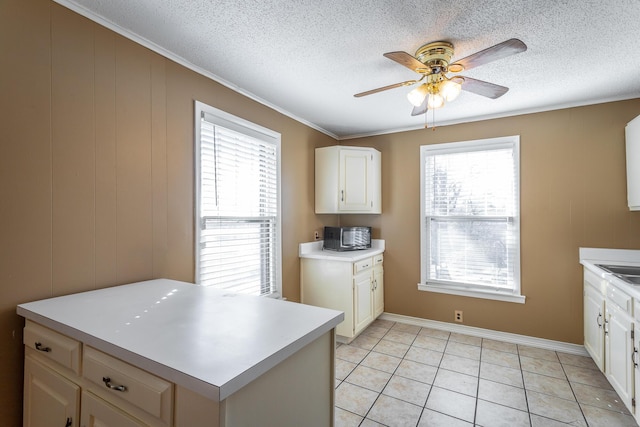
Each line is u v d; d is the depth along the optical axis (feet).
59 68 4.89
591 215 8.95
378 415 6.34
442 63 6.06
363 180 11.48
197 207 7.11
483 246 10.48
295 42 6.14
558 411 6.44
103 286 5.46
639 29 5.55
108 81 5.53
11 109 4.39
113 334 3.44
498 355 9.02
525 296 9.77
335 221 12.81
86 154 5.22
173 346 3.15
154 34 5.92
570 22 5.38
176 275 6.67
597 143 8.91
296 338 3.37
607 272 7.32
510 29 5.61
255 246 8.91
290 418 3.41
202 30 5.78
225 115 7.82
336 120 11.07
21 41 4.49
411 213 11.69
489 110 9.86
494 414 6.36
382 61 6.89
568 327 9.23
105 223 5.48
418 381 7.63
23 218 4.51
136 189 5.96
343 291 9.89
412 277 11.64
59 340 3.85
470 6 5.00
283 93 8.70
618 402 6.72
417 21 5.41
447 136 11.09
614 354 6.69
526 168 9.80
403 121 11.14
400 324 11.62
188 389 2.66
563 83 7.83
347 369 8.21
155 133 6.29
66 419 3.75
